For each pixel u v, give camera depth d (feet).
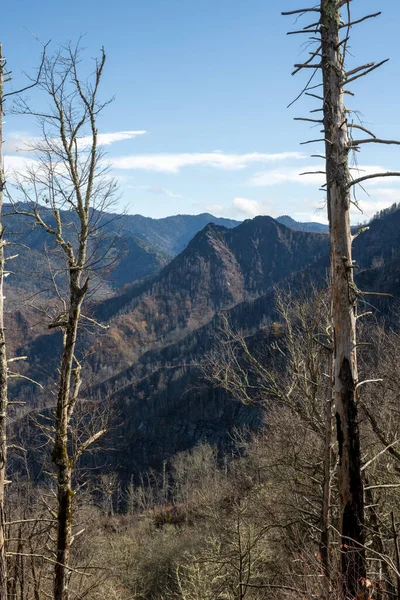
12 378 26.27
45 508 33.24
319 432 36.37
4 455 23.91
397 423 35.47
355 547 21.04
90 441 33.35
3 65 24.31
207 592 42.93
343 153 23.07
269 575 40.81
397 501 34.55
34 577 32.07
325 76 23.39
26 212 28.27
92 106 29.84
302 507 39.99
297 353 39.42
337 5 22.74
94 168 30.27
